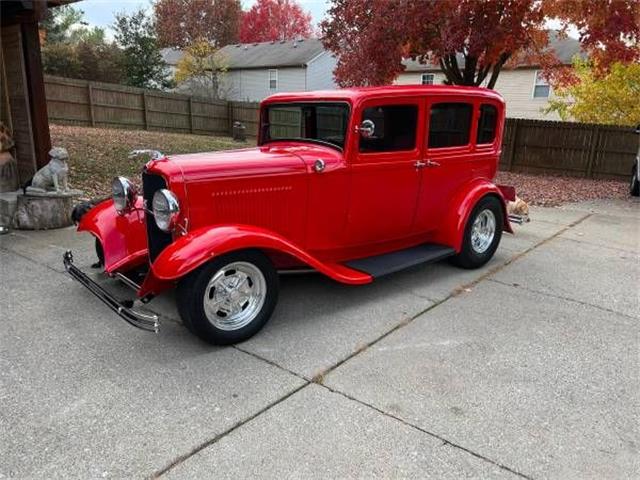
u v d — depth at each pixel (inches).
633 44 419.8
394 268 162.7
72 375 117.1
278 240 133.2
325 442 95.9
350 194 157.8
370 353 130.6
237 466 89.3
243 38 1883.6
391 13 373.4
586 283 187.3
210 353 128.6
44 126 268.4
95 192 302.4
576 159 483.2
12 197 238.4
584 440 98.2
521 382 118.3
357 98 150.7
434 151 176.6
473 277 191.0
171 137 639.8
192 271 122.5
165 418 102.2
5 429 97.9
